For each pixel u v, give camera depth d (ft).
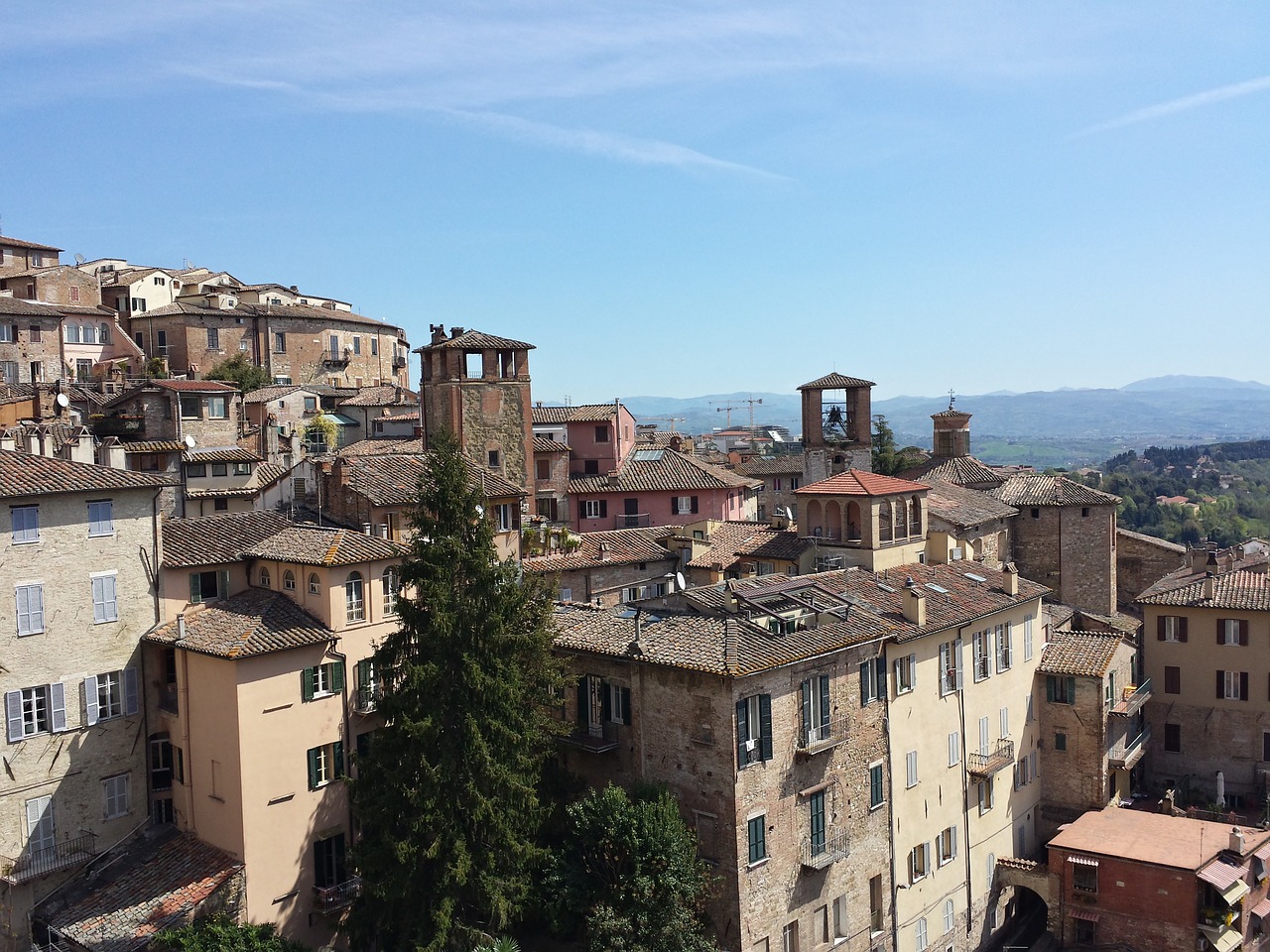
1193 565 266.77
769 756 143.33
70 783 150.71
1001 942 194.39
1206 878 171.73
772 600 161.99
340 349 472.03
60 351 375.86
